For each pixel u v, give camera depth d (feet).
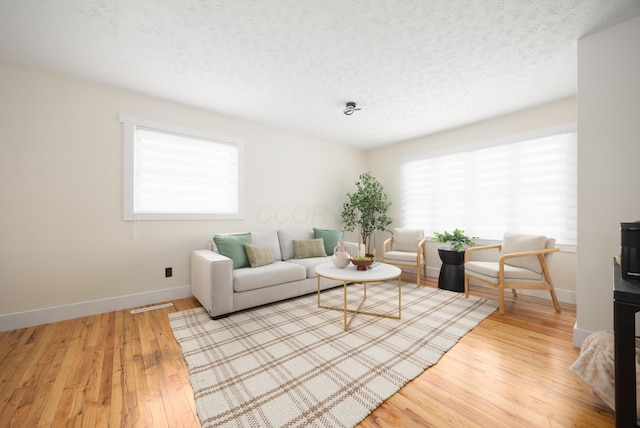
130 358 5.69
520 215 10.84
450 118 11.41
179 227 9.88
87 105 8.14
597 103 5.92
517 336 6.74
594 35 5.98
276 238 11.38
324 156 14.82
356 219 16.48
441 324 7.44
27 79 7.33
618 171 5.70
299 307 8.88
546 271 8.45
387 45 6.51
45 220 7.54
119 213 8.66
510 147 11.09
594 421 3.93
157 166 9.57
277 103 9.89
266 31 6.02
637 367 3.75
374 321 7.67
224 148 11.16
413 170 14.69
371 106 10.17
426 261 13.89
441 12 5.41
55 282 7.68
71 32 6.01
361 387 4.71
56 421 3.94
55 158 7.67
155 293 9.29
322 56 6.98
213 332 6.92
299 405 4.26
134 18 5.60
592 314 6.01
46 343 6.31
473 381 4.92
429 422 3.93
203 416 4.02
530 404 4.30
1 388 4.66
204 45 6.52
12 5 5.18
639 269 3.91
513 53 6.82
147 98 9.20
